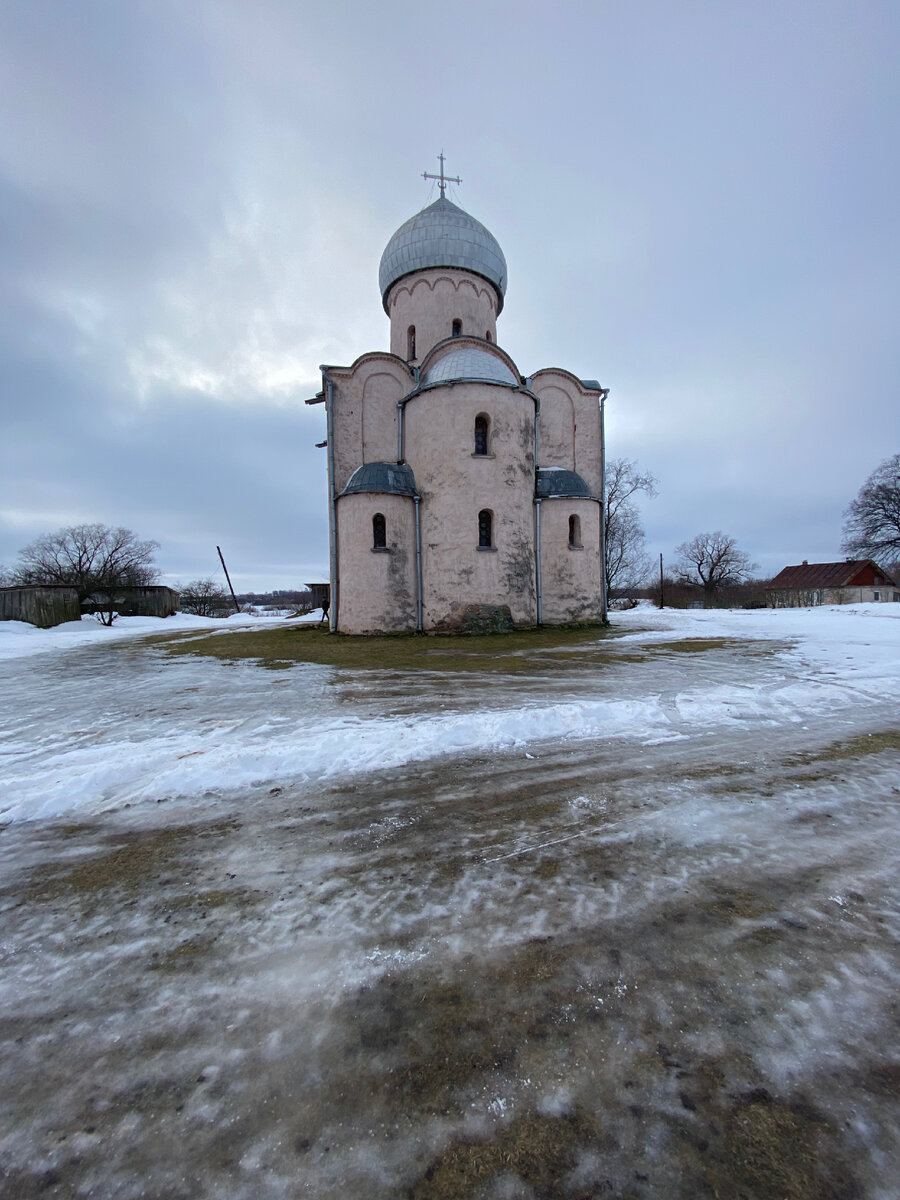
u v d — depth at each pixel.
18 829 3.32
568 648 12.32
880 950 2.11
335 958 2.10
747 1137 1.42
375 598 16.47
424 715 5.83
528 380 20.22
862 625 15.68
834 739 4.90
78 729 5.59
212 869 2.80
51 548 47.41
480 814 3.40
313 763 4.32
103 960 2.12
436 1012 1.83
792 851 2.90
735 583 58.78
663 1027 1.75
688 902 2.44
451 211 21.02
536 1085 1.56
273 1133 1.44
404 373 19.16
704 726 5.32
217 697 7.21
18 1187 1.33
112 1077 1.61
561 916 2.34
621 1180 1.33
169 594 39.06
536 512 18.25
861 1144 1.40
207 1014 1.83
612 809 3.45
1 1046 1.72
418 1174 1.34
